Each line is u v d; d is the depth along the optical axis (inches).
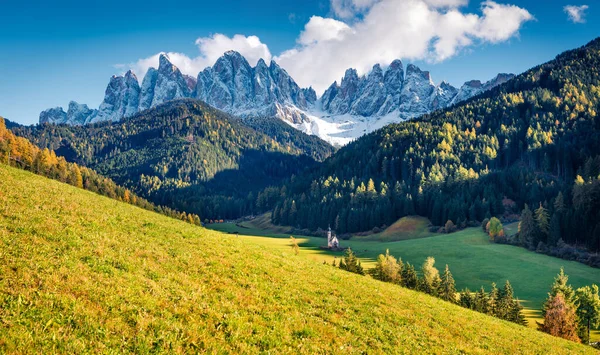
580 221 4938.5
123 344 515.5
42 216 1003.3
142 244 996.6
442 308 1237.1
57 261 712.4
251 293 855.1
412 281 3186.5
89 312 564.4
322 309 882.1
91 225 1055.0
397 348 764.0
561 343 1251.8
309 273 1195.3
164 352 522.9
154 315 619.8
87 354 471.8
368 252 5556.1
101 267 741.9
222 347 579.8
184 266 914.1
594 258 4357.8
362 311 946.7
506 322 1371.8
